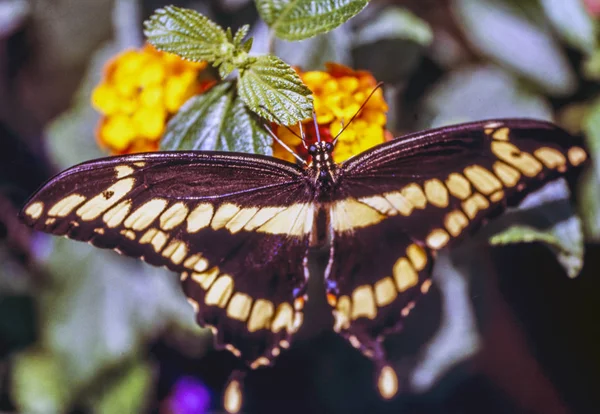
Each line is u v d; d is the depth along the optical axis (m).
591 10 0.52
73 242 0.54
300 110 0.43
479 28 0.53
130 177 0.43
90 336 0.54
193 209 0.44
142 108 0.46
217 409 0.58
